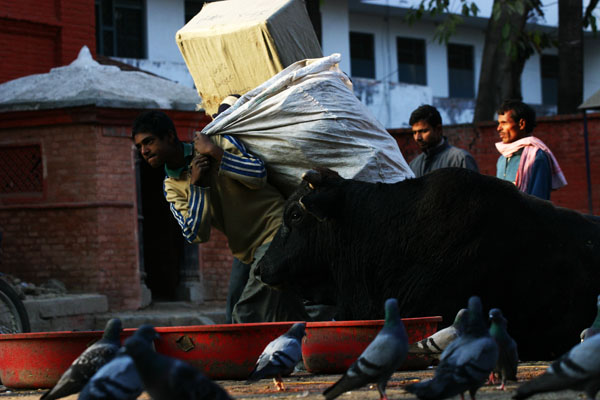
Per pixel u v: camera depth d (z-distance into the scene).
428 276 5.30
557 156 16.66
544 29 36.44
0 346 5.21
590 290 5.31
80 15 16.88
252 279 6.13
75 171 13.96
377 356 3.58
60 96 13.91
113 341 4.02
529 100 40.06
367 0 33.56
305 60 6.40
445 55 36.91
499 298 5.28
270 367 4.46
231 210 6.12
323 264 5.68
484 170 16.95
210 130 6.06
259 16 6.81
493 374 4.59
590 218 5.67
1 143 14.34
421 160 8.03
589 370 3.04
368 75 34.91
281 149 6.02
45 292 13.52
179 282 15.33
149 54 27.52
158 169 16.36
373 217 5.49
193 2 28.69
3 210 14.30
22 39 16.06
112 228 13.98
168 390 2.82
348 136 6.07
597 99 14.47
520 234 5.28
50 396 3.89
